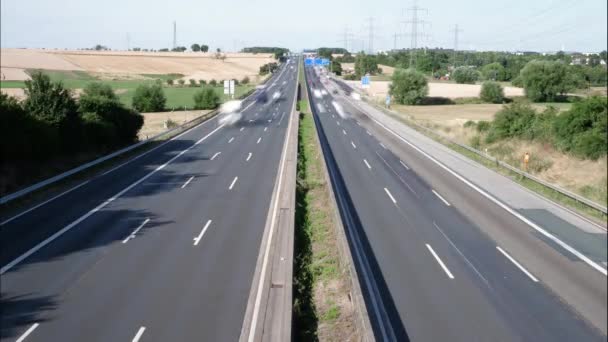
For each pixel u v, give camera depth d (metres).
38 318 12.67
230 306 13.31
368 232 20.08
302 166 33.31
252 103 83.50
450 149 41.25
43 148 29.36
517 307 13.67
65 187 27.28
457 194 26.38
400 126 56.41
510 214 22.78
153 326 12.28
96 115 37.91
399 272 16.05
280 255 16.81
